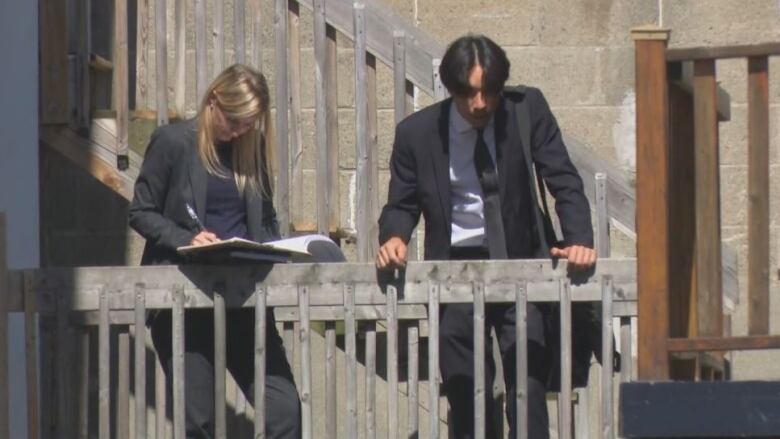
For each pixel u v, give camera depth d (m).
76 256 29.50
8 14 24.30
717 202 18.95
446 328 20.47
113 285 20.27
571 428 20.53
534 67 30.50
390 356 20.38
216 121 19.89
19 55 24.33
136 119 24.56
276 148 23.88
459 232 20.38
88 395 20.73
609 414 20.17
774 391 18.58
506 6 30.44
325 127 23.61
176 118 24.48
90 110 24.58
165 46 24.05
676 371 20.84
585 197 20.28
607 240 22.19
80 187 29.55
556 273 20.05
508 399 20.55
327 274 20.27
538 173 20.41
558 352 20.61
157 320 20.56
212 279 20.12
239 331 20.52
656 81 18.97
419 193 20.31
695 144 18.98
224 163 20.22
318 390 26.03
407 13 30.48
